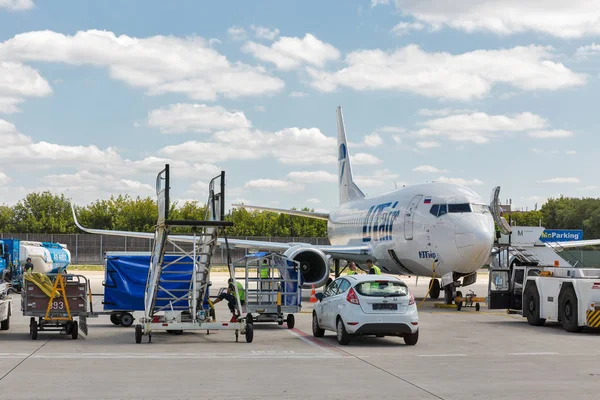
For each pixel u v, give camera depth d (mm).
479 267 28406
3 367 13547
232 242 36156
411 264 30516
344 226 40625
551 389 11430
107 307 21219
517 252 30156
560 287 21188
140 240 75875
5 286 20719
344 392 11109
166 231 17562
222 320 23406
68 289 18422
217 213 19500
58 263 49625
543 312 22047
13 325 22000
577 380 12320
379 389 11383
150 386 11531
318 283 32250
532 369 13594
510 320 24578
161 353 15719
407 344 17484
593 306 19953
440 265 28438
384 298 16969
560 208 102312
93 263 74812
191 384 11742
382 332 16891
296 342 18000
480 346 17312
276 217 102125
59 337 18844
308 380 12219
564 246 36750
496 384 11883
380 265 34156
